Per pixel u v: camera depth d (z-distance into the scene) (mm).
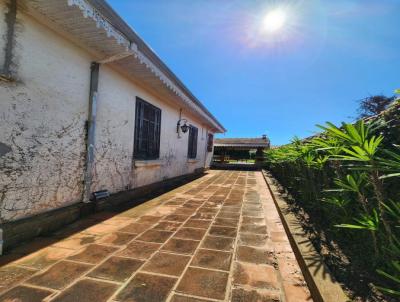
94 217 4039
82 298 1859
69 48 3600
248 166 18906
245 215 4383
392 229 1896
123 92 5172
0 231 2545
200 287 2053
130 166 5570
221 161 22859
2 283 2035
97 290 1971
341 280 1959
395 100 1916
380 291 1799
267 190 7402
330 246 2654
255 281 2162
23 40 2871
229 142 23203
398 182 1854
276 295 1961
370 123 2160
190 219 4074
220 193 6754
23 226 2902
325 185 3254
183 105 8297
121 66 4707
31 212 3070
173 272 2295
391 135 1946
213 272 2311
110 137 4770
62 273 2223
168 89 6234
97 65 4176
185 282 2123
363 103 17938
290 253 2762
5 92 2693
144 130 6273
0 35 2621
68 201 3723
